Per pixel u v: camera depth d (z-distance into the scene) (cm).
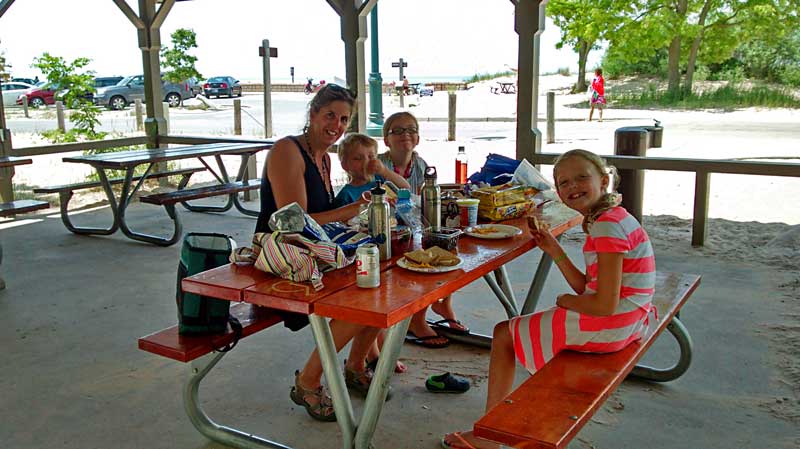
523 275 489
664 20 2133
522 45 592
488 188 325
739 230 601
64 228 664
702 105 1970
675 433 267
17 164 557
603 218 228
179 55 2473
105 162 588
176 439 269
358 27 677
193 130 1591
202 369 254
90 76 1170
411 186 359
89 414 289
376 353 319
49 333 382
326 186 296
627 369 225
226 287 222
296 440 266
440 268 233
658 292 300
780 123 1520
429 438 265
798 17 2069
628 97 2206
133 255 559
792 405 288
